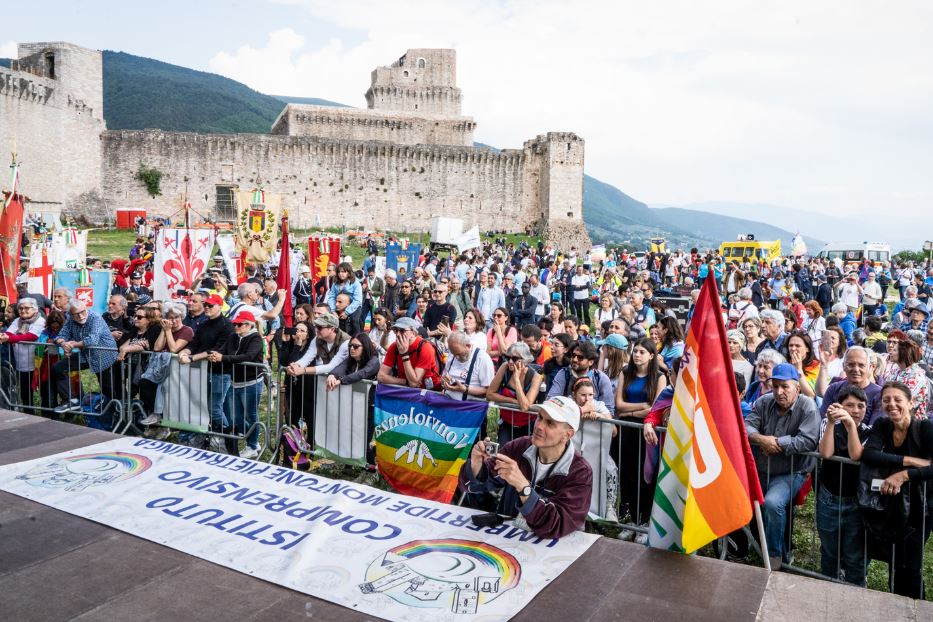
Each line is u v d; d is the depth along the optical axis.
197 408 9.71
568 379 8.45
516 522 6.07
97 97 78.00
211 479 7.14
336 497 6.65
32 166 66.50
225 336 9.74
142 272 22.19
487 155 93.25
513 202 95.25
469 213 93.00
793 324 12.70
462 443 7.82
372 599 4.91
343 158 86.94
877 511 5.96
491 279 18.98
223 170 82.06
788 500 6.73
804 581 5.25
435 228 57.19
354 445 8.80
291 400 9.59
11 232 13.19
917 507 5.89
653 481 7.39
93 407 10.72
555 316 13.84
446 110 112.69
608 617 4.72
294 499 6.67
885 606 4.88
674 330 9.37
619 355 8.86
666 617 4.73
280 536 5.89
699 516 5.57
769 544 6.71
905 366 8.27
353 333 16.11
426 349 8.65
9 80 63.31
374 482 8.70
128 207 78.25
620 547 5.74
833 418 6.17
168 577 5.26
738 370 8.87
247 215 17.48
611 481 7.33
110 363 10.42
